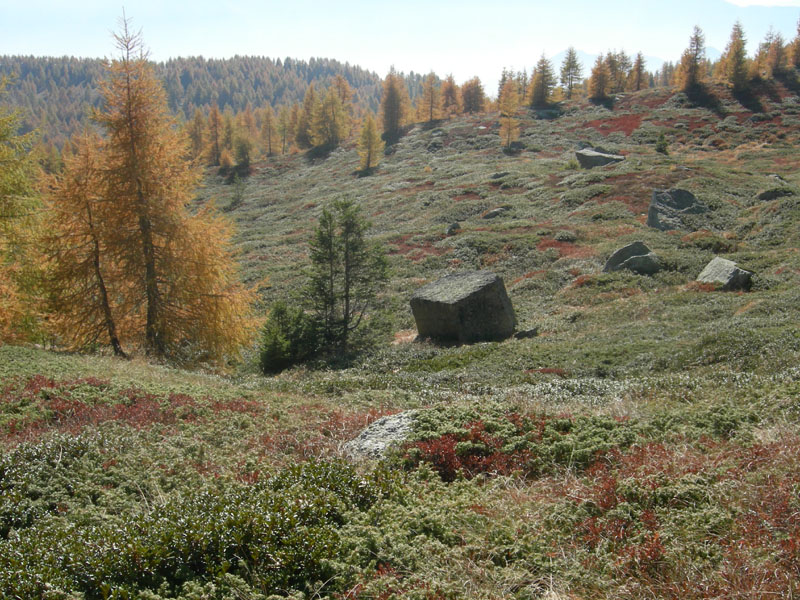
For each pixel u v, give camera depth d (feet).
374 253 86.12
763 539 15.97
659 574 15.78
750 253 97.19
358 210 85.10
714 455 22.82
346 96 453.58
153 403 37.40
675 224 121.70
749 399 32.48
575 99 379.14
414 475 24.89
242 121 445.37
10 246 71.51
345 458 28.09
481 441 27.81
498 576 16.17
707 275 87.20
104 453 27.94
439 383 54.60
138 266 72.69
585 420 29.89
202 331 76.64
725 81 327.88
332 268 85.66
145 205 71.05
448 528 19.07
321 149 362.12
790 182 150.41
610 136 277.03
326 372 70.08
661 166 170.50
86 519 20.63
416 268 127.34
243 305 79.30
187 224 74.18
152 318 74.23
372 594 15.52
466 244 134.41
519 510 20.30
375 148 289.94
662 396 38.42
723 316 67.77
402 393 49.29
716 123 268.41
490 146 292.81
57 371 44.83
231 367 84.43
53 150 346.95
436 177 233.55
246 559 16.89
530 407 32.78
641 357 54.54
